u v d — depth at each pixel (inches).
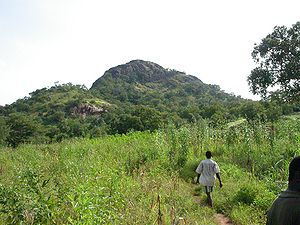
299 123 748.6
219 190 486.6
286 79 1475.1
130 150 737.6
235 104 4074.8
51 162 581.6
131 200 349.1
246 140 680.4
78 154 676.7
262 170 573.6
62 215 258.5
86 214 243.4
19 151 852.0
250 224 340.8
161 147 743.7
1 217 267.4
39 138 3233.3
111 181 372.8
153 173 538.3
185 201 427.5
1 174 572.7
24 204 243.8
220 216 404.5
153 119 2847.0
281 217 129.6
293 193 131.6
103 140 1025.5
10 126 3238.2
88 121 5054.1
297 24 1485.0
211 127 928.3
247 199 422.0
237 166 629.6
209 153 456.1
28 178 284.8
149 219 312.2
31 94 7170.3
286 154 588.1
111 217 283.9
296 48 1464.1
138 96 7815.0
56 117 5305.1
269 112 1764.3
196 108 4387.3
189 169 639.1
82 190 282.7
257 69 1546.5
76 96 6505.9
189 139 834.2
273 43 1485.0
